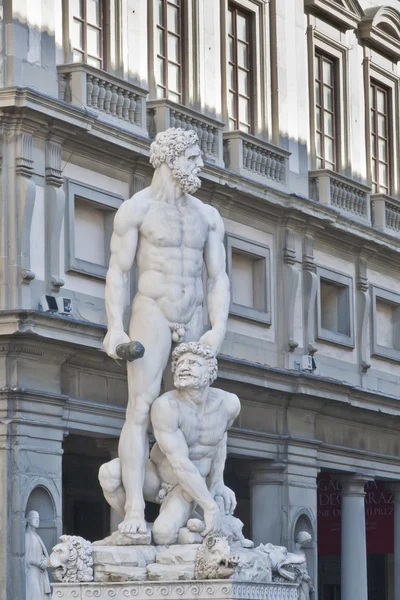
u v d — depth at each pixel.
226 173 60.75
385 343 75.12
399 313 75.88
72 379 52.16
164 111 57.53
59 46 53.66
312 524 65.56
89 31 55.66
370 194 73.31
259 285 64.50
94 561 25.31
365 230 71.06
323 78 71.44
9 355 49.62
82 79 53.06
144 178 56.50
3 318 49.22
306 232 66.75
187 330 26.81
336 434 68.88
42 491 50.44
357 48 74.06
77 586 25.05
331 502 71.75
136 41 58.12
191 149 27.02
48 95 51.00
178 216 26.89
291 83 67.62
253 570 25.39
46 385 50.72
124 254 26.72
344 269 70.81
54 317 49.88
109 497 26.56
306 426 65.81
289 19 68.00
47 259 51.56
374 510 74.56
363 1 74.75
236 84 64.69
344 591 70.31
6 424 49.31
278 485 64.12
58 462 51.00
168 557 25.17
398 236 75.19
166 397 26.25
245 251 63.16
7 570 48.69
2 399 49.50
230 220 62.56
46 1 52.75
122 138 54.59
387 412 71.81
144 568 25.16
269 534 63.91
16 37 51.00
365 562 70.88
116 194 55.16
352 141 72.94
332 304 70.94
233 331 62.25
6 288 50.12
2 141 50.75
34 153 51.19
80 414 52.22
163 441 26.06
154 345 26.47
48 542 50.31
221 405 26.62
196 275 26.97
